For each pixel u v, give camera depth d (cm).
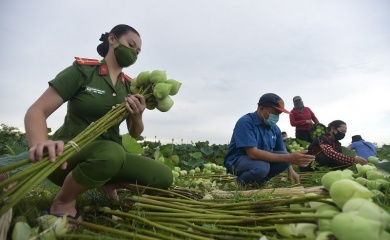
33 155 186
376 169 272
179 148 980
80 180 228
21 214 215
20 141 901
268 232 192
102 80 271
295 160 424
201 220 203
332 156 506
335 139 555
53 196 295
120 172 289
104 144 243
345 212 143
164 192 291
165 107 269
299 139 886
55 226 189
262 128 466
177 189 331
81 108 265
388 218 138
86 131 218
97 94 266
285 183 487
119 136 297
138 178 294
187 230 200
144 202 249
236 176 466
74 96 264
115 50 276
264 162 446
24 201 249
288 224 171
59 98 247
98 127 224
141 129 275
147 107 275
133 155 296
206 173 639
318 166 547
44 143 189
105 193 294
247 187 444
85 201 277
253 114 472
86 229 206
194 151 986
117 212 229
